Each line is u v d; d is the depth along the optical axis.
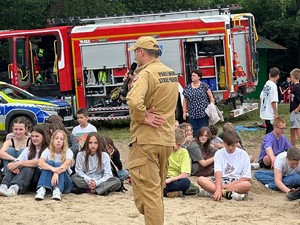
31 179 11.11
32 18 30.89
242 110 23.16
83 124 13.64
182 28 22.42
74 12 31.41
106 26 22.75
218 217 9.32
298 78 15.34
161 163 7.30
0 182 11.42
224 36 22.28
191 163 12.53
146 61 7.30
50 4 31.64
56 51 23.02
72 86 23.11
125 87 7.56
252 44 23.78
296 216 9.47
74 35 22.83
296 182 11.34
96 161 11.34
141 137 7.16
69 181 11.09
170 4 35.03
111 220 9.15
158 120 7.14
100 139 11.39
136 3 34.81
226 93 22.50
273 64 37.66
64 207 10.06
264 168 13.29
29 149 11.17
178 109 21.81
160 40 22.52
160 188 7.27
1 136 22.28
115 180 11.19
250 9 36.66
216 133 12.91
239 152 11.02
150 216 7.17
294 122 15.32
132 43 22.58
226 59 22.38
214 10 23.22
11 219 9.27
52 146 10.98
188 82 22.52
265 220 9.17
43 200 10.58
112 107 22.78
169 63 22.53
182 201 10.58
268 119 15.98
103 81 22.80
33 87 23.23
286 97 31.17
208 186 10.90
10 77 23.30
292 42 37.06
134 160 7.23
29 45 23.30
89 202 10.47
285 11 36.50
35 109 20.44
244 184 10.73
